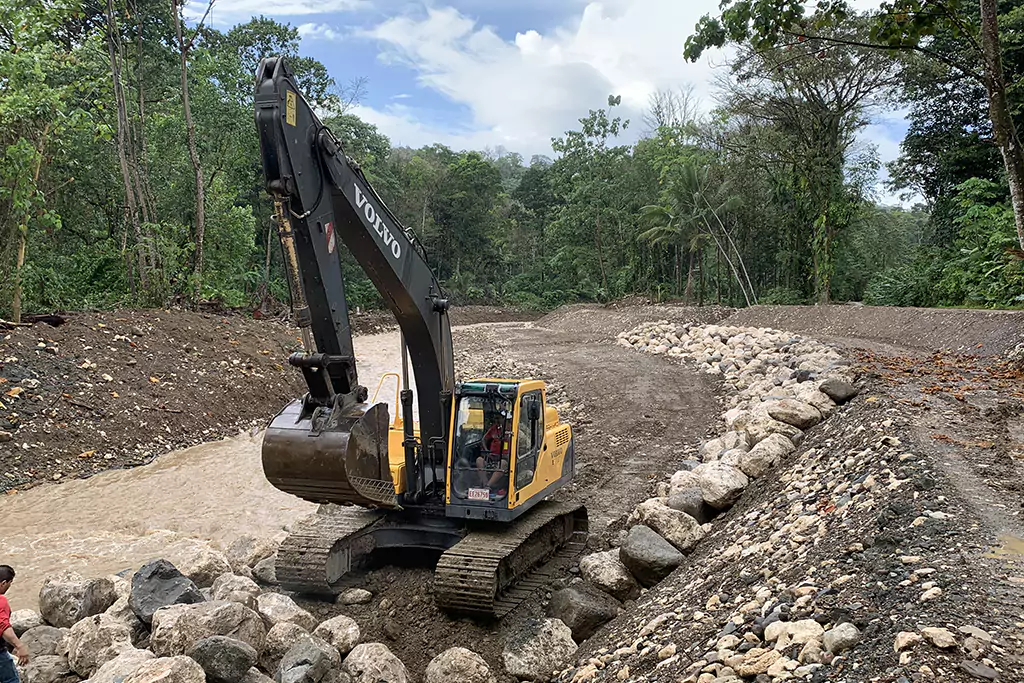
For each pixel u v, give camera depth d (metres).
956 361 16.34
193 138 29.00
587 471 13.87
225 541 11.94
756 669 4.93
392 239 8.02
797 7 14.75
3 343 18.06
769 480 10.16
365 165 55.25
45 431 16.03
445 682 6.77
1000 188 32.03
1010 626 4.65
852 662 4.59
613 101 57.81
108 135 22.78
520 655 7.39
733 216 43.91
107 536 12.05
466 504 8.68
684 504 10.09
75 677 6.77
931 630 4.54
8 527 12.39
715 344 25.61
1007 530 6.11
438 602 8.02
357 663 6.65
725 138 41.19
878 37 14.88
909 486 7.27
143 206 27.53
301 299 6.87
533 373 24.19
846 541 6.66
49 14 21.50
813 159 35.88
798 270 42.62
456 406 8.82
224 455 16.97
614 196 57.03
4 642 6.11
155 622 6.80
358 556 9.34
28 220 20.44
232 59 34.91
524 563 9.11
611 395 19.97
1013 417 10.05
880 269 49.94
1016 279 23.64
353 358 7.45
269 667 6.81
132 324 22.05
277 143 6.43
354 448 7.16
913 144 37.62
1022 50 28.45
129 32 33.72
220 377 21.59
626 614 7.88
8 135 19.55
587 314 46.50
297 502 13.88
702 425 16.70
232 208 35.91
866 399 11.57
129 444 16.83
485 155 83.00
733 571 7.38
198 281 29.22
